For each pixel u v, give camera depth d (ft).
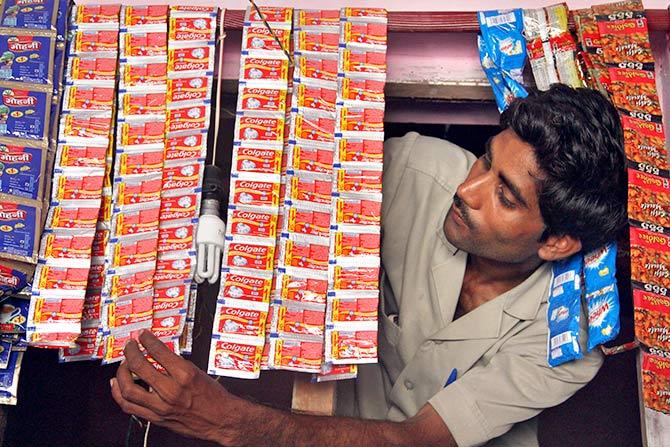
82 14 6.40
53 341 5.74
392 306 7.14
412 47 6.97
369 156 6.03
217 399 5.36
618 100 6.10
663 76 6.73
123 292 5.90
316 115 6.13
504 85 6.38
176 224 6.06
